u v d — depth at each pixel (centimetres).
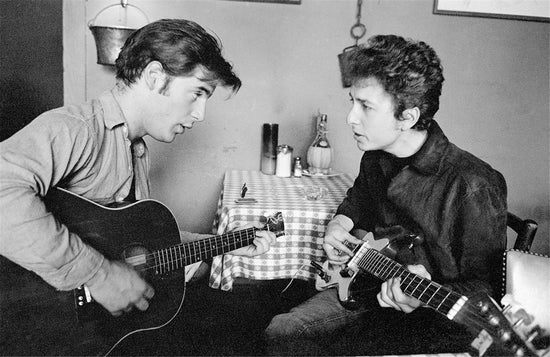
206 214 293
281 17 273
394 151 145
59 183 127
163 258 141
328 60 279
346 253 155
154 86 132
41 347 121
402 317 141
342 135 288
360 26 276
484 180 129
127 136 137
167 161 285
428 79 131
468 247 130
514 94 293
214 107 280
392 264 134
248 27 273
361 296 147
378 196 162
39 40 235
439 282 139
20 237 106
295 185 232
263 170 263
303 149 288
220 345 188
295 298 238
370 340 137
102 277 122
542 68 290
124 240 135
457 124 295
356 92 137
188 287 233
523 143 300
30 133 114
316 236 188
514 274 113
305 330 141
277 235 159
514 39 286
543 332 105
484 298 91
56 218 118
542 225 309
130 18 266
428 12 278
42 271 112
